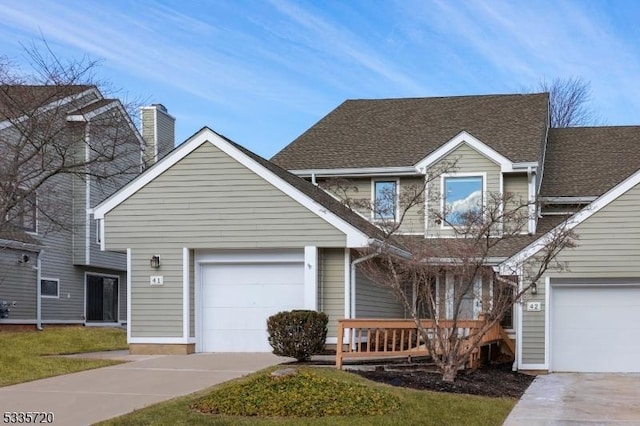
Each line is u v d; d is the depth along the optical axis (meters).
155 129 30.23
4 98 23.11
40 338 20.08
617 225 17.61
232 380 13.12
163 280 18.08
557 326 18.33
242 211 17.91
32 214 25.70
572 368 18.20
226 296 18.31
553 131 27.02
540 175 22.72
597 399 13.52
